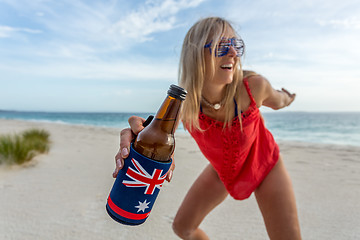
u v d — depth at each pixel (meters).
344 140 15.05
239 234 2.62
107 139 9.72
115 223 2.72
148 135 0.99
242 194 1.88
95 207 3.08
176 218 2.08
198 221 2.06
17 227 2.55
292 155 7.02
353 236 2.55
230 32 1.66
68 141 8.52
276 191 1.71
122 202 0.98
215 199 2.07
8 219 2.71
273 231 1.65
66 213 2.90
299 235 1.57
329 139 15.73
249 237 2.56
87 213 2.92
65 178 4.19
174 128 1.05
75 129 15.06
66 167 4.89
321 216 3.01
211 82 1.68
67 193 3.50
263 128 1.88
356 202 3.43
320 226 2.76
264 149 1.83
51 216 2.81
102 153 6.46
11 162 4.77
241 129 1.71
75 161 5.41
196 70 1.65
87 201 3.25
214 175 2.07
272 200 1.71
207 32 1.58
